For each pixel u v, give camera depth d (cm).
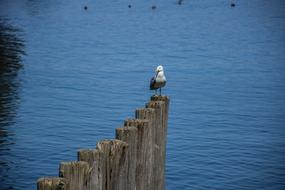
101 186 531
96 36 5459
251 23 6450
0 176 1811
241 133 2347
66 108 2695
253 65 3966
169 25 6359
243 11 7556
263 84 3325
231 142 2222
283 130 2395
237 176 1883
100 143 581
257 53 4500
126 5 8406
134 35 5538
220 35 5556
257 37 5412
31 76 3472
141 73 3625
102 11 7806
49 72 3619
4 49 4594
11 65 3856
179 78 3447
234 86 3253
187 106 2762
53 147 2116
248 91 3134
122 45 4853
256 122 2519
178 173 1889
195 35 5541
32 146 2111
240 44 4981
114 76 3506
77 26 6275
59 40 5150
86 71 3666
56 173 1856
